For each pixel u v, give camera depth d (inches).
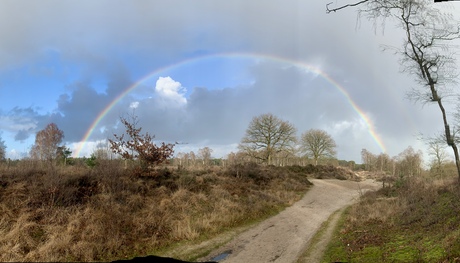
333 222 627.5
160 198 590.9
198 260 372.2
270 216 659.4
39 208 427.5
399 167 1900.8
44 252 320.8
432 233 404.8
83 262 325.1
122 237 389.1
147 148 711.1
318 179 1652.3
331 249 424.8
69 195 479.5
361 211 668.1
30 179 511.2
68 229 375.9
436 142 661.3
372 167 3046.3
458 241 328.5
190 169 935.0
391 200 761.6
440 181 786.2
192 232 453.1
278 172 1293.1
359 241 439.2
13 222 381.4
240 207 643.5
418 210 560.1
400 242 402.0
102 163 632.4
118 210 472.1
